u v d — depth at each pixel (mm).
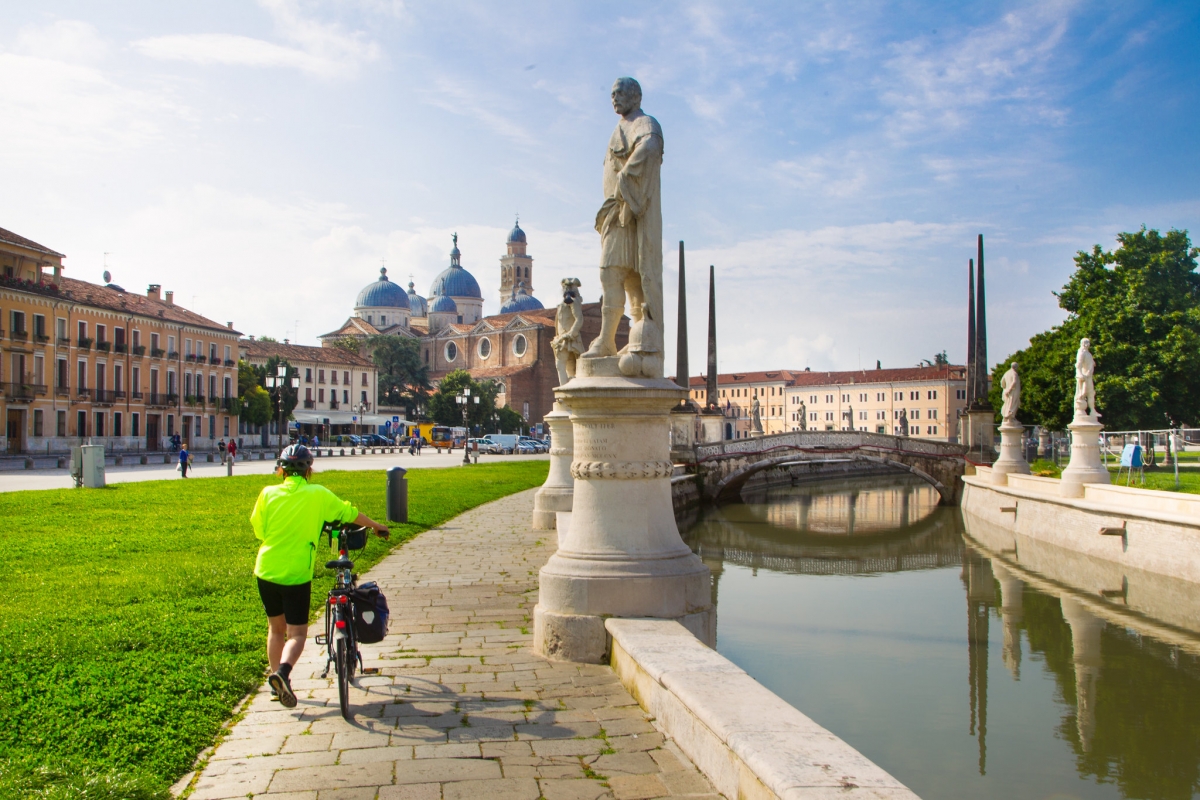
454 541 18938
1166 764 12602
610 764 5820
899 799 3982
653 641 7336
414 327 163750
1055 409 52312
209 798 5375
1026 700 15484
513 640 9555
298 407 115188
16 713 6719
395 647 9227
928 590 26469
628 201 8422
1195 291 47750
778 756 4555
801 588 27000
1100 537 27844
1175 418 47188
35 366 63938
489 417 118562
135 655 8531
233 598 11672
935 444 55781
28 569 14164
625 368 8414
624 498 8430
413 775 5707
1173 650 18906
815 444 55031
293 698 6738
